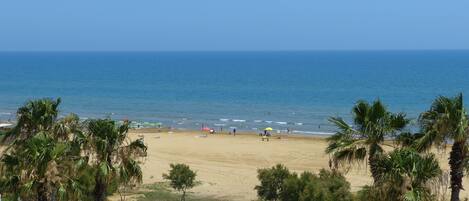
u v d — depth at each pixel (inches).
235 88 6993.1
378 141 850.8
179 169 1604.3
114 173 885.8
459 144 813.9
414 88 6633.9
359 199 997.8
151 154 2517.2
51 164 826.2
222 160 2421.3
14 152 932.6
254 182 1935.3
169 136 3193.9
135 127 3681.1
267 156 2514.8
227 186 1862.7
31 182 815.1
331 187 1254.3
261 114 4594.0
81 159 878.4
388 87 6835.6
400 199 714.2
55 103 1043.3
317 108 4938.5
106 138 888.9
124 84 7637.8
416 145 814.5
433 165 728.3
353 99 5590.6
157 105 5280.5
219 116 4498.0
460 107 802.8
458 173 820.0
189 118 4394.7
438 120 802.2
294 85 7327.8
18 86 7313.0
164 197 1627.7
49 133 980.6
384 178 727.7
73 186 844.0
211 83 7770.7
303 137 3196.4
